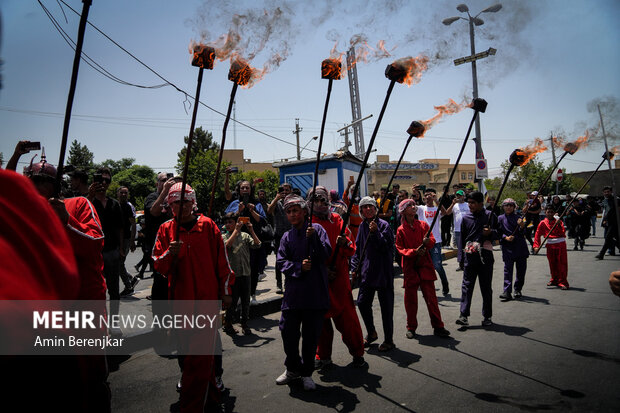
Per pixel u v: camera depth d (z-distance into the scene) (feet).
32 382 2.57
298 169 51.24
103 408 6.70
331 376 13.20
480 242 18.01
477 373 12.84
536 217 41.16
